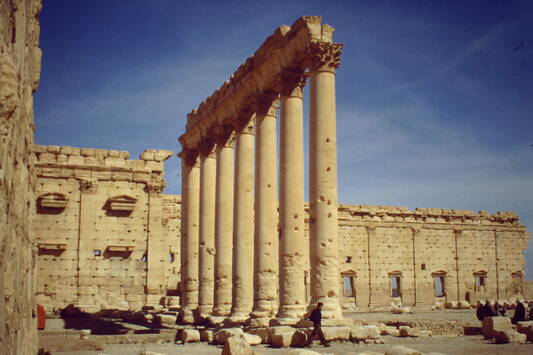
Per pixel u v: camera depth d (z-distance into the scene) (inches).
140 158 2148.1
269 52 1275.8
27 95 431.2
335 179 1080.2
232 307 1359.5
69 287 1963.6
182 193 1824.6
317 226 1058.1
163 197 2395.4
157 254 2076.8
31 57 463.8
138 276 2049.7
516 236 3073.3
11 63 305.3
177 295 2253.9
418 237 2837.1
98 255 2031.3
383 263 2753.4
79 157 2059.5
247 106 1433.3
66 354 858.8
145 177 2114.9
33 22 473.1
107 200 2062.0
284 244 1149.1
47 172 2009.1
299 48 1162.6
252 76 1339.8
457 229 2925.7
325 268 1040.8
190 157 1817.2
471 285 2903.5
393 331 1122.7
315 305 1029.2
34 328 563.5
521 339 984.9
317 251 1050.1
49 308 1924.2
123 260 2042.3
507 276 3002.0
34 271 565.6
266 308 1206.3
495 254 2997.0
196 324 1537.9
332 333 956.6
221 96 1581.0
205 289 1611.7
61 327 1497.3
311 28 1125.1
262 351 863.1
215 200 1555.1
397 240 2807.6
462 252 2918.3
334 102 1107.9
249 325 1171.9
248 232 1397.6
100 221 2039.9
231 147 1574.8
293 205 1165.1
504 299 2942.9
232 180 1558.8
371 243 2743.6
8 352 319.9
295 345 939.3
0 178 288.8
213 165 1683.1
